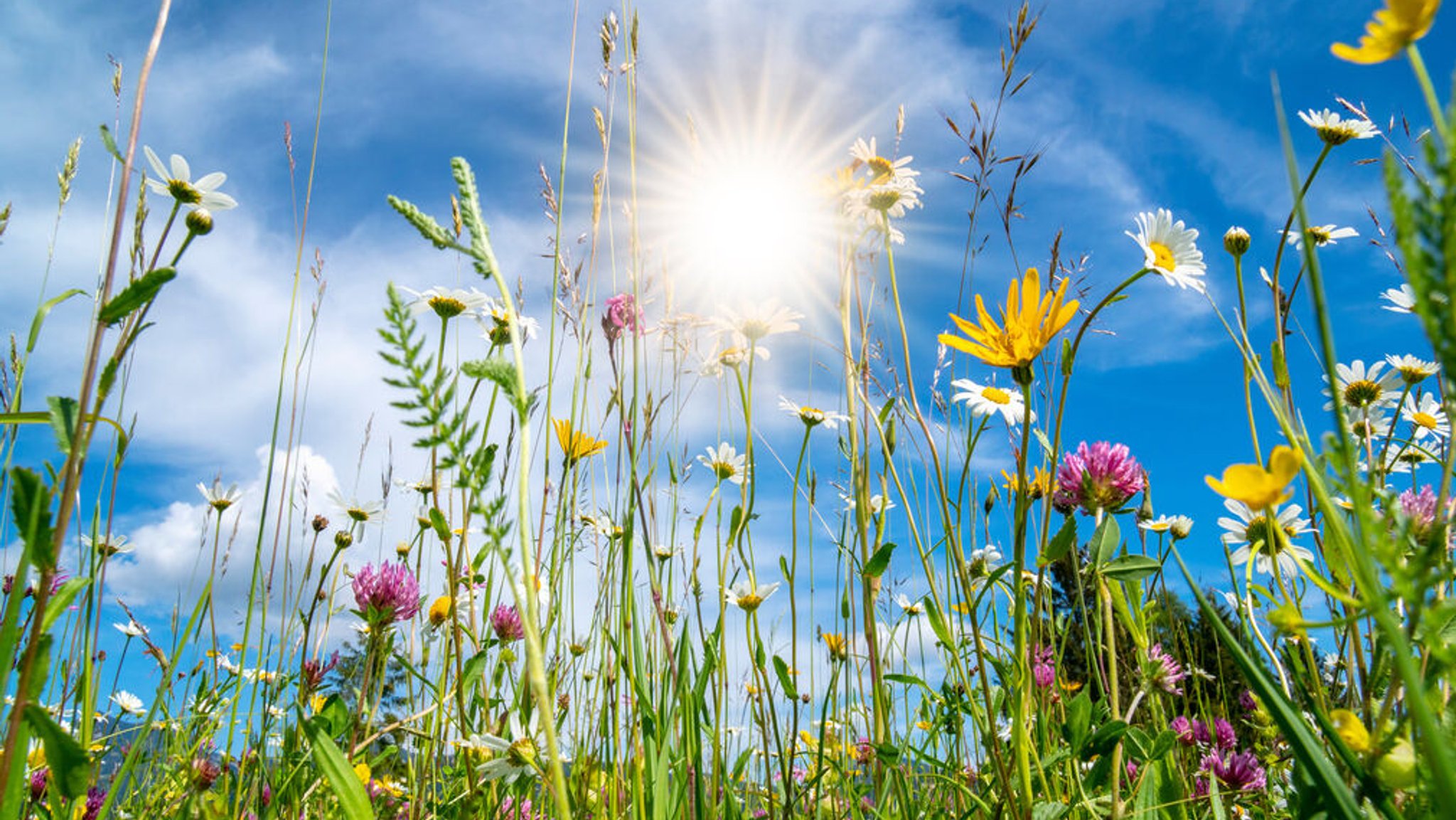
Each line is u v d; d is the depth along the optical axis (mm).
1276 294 408
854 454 495
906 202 574
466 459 171
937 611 344
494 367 186
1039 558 322
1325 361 127
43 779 395
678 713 412
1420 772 166
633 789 370
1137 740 333
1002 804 343
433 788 429
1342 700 312
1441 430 477
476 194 202
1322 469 201
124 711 500
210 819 354
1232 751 494
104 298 228
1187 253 374
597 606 516
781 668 448
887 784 429
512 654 464
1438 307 91
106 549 408
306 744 438
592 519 560
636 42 520
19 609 211
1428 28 140
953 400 431
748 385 470
